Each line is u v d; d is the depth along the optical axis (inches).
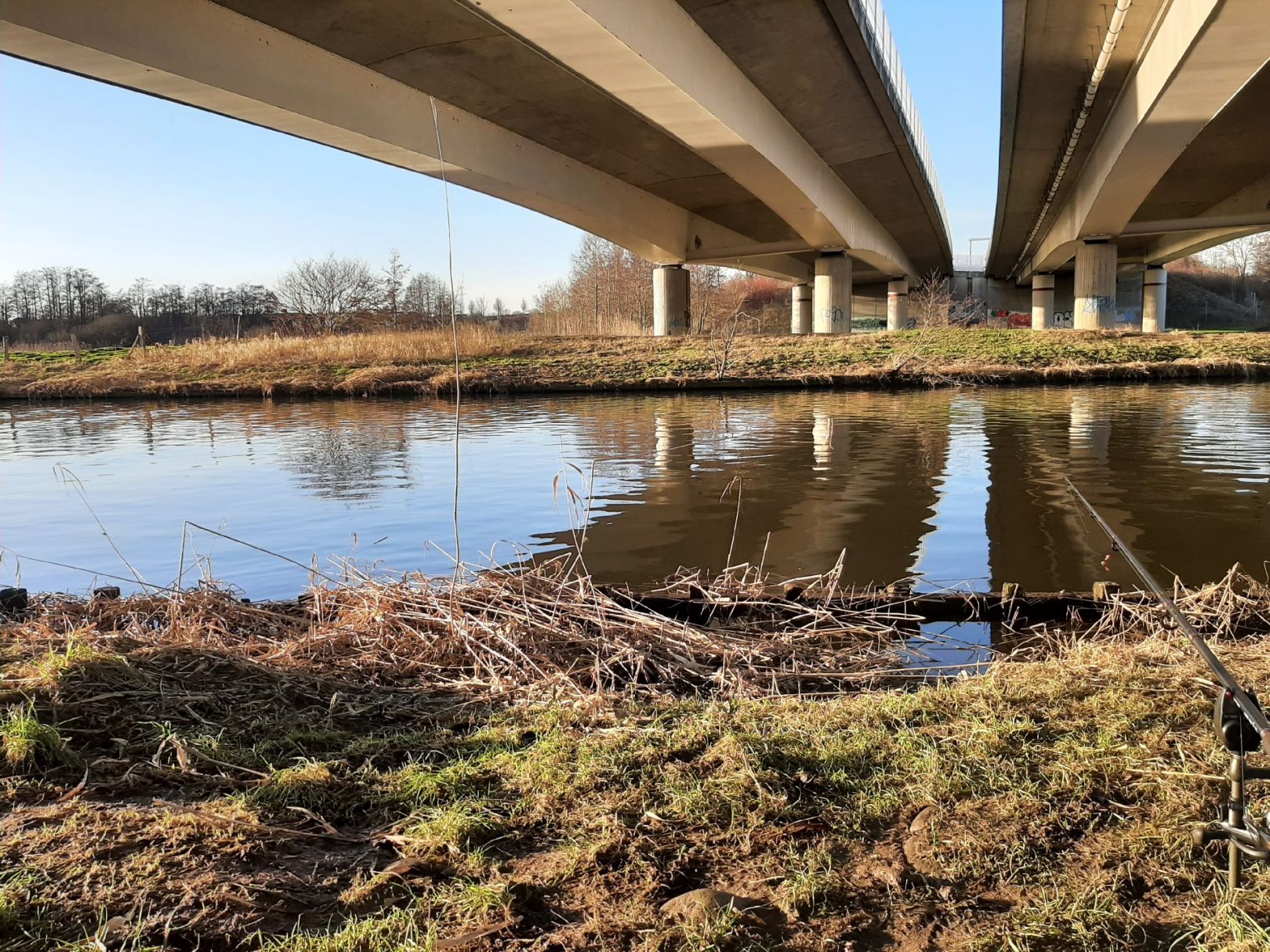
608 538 328.2
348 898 99.2
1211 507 350.9
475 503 392.2
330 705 164.1
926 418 663.1
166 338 2888.8
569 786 125.3
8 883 97.0
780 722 148.6
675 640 205.0
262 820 115.0
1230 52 593.9
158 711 150.8
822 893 101.1
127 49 580.7
